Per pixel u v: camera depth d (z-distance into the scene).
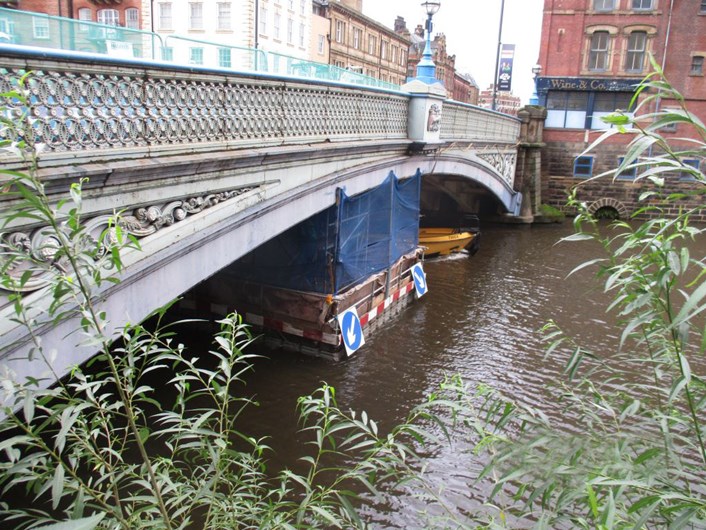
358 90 10.66
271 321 11.14
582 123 31.95
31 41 5.47
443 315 14.37
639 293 2.75
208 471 3.24
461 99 83.00
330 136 9.83
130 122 5.54
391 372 10.64
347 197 10.78
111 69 5.17
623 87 30.98
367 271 12.26
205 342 11.30
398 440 8.19
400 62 61.59
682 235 2.53
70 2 29.89
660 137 2.28
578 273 19.17
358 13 49.84
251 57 8.84
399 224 14.06
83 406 2.43
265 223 8.27
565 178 31.52
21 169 4.31
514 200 28.27
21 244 4.44
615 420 3.93
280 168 8.27
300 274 10.79
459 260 20.89
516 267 19.95
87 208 5.11
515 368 11.12
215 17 32.91
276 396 9.41
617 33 30.92
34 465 2.52
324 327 10.76
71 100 4.87
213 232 6.91
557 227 28.55
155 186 5.91
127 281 5.70
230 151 7.02
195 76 6.29
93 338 2.38
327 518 2.99
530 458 3.45
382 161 12.34
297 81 8.48
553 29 31.67
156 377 9.80
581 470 3.06
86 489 2.62
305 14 40.91
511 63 35.50
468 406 3.87
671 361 3.48
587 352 3.60
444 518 3.66
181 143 6.26
